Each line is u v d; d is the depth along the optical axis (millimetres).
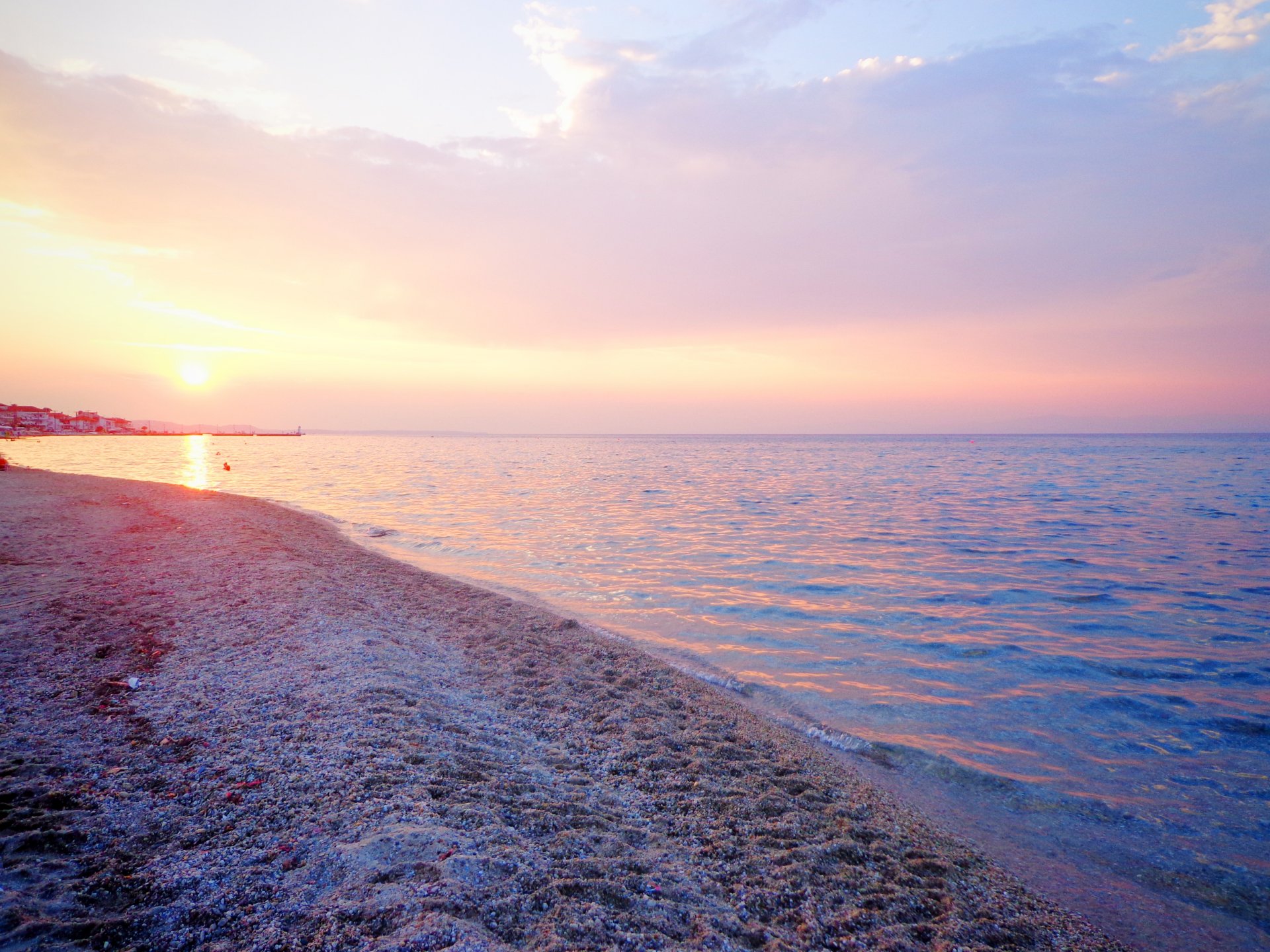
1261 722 7566
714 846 4652
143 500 24172
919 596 13273
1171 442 184500
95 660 7262
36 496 23406
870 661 9461
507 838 4152
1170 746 6953
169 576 11672
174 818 4133
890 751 6707
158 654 7543
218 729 5621
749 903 3996
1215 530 22344
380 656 8133
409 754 5332
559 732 6539
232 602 10195
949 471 56031
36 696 6164
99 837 3850
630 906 3672
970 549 18547
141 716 5836
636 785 5523
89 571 11820
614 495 33656
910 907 4199
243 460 66438
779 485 41688
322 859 3684
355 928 3098
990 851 5035
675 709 7375
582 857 4133
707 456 94500
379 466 58500
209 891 3381
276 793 4516
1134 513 27062
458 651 9031
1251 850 5168
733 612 11891
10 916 2992
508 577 14305
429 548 17672
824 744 6785
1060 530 22281
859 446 150500
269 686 6770
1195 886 4715
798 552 17875
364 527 21016
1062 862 4941
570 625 10547
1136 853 5094
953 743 6941
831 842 4895
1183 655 9859
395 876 3527
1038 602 12914
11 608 9133
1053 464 67438
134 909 3209
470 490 35750
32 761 4809
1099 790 6051
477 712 6797
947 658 9633
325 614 9859
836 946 3701
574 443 197375
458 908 3299
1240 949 4070
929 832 5227
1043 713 7750
